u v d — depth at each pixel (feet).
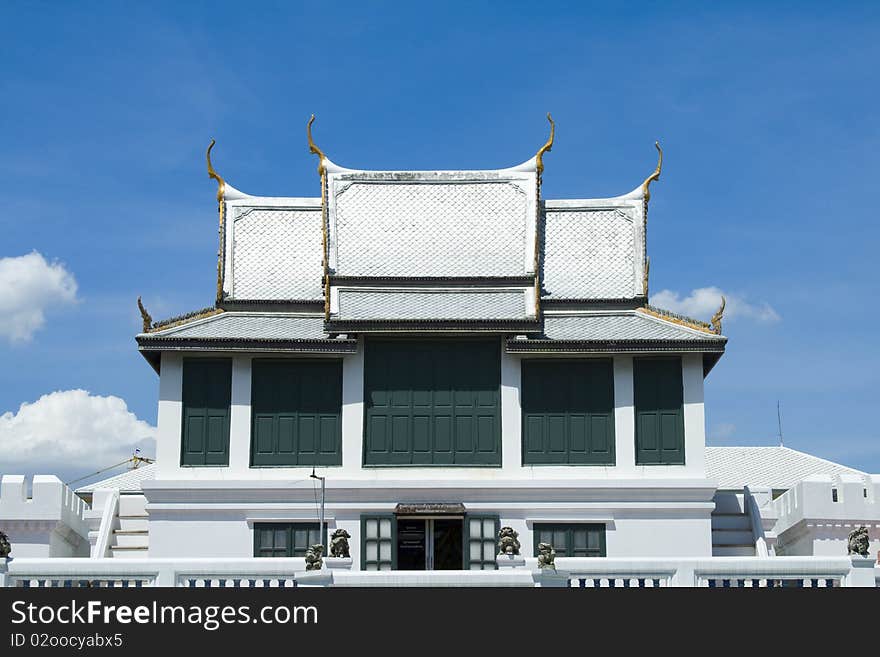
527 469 104.78
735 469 157.38
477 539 103.71
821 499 108.58
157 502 103.65
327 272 111.45
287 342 105.19
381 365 107.14
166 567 78.38
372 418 106.22
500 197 116.78
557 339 105.40
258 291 113.91
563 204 118.42
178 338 104.42
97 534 114.73
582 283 114.11
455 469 105.09
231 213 117.60
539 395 106.63
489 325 105.50
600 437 105.91
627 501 104.22
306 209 118.93
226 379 106.22
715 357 107.96
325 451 105.50
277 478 104.06
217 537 103.60
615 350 105.19
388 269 112.98
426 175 117.60
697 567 77.97
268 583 78.64
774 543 113.91
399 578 75.31
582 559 78.07
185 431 105.29
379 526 103.96
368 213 116.06
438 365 107.04
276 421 105.91
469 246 114.62
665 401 106.11
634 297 113.09
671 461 105.09
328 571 75.51
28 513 104.78
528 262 113.29
